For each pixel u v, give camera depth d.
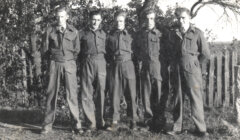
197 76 8.58
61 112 10.21
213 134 8.81
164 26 9.48
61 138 8.40
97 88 8.84
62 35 8.63
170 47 8.76
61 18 8.60
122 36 8.80
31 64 11.68
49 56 8.88
